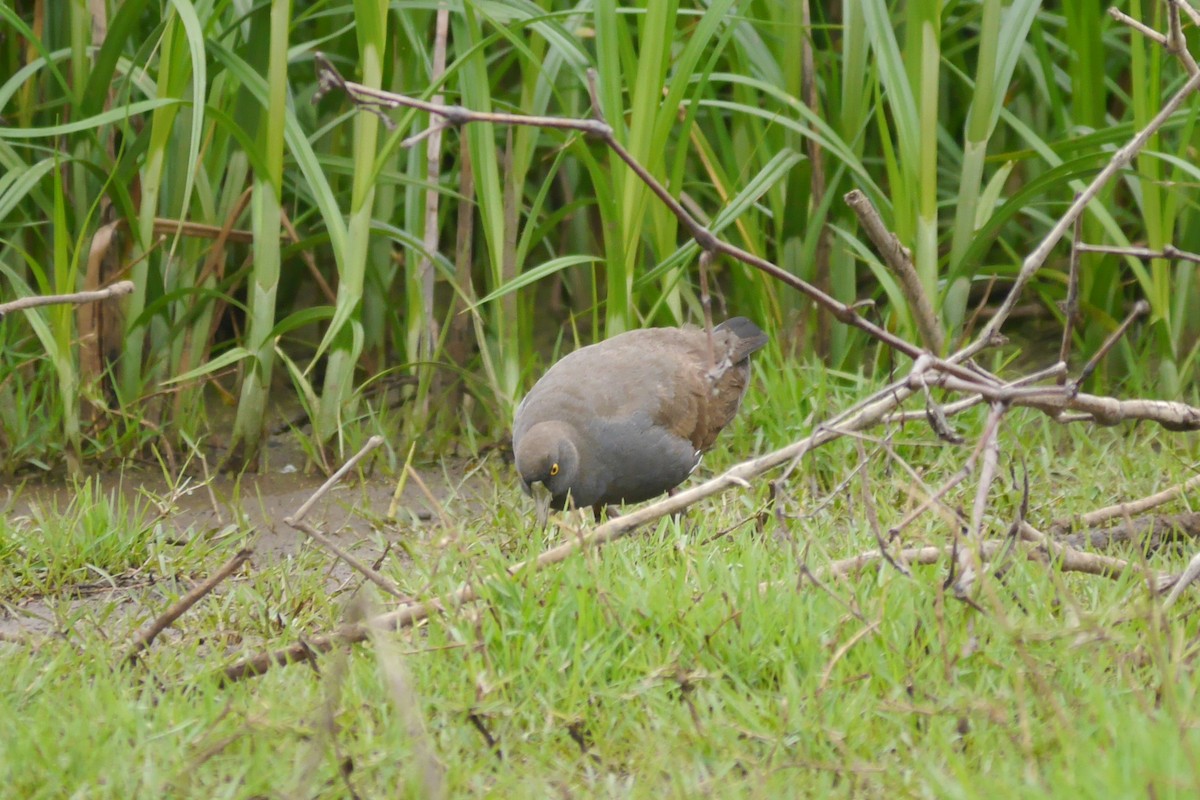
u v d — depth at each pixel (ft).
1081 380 23.13
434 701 21.90
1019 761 19.74
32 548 31.12
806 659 23.06
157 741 21.31
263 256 38.81
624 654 23.54
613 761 21.13
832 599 24.12
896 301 39.19
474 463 39.60
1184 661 22.67
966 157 39.42
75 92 39.88
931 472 34.68
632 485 33.17
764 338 35.65
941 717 21.13
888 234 26.40
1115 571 25.85
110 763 20.39
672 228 39.63
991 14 38.32
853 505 30.04
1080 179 40.70
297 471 40.01
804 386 38.34
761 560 26.58
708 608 24.31
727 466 37.09
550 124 20.85
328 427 39.50
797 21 40.65
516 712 22.02
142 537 32.35
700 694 22.40
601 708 22.67
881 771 19.66
